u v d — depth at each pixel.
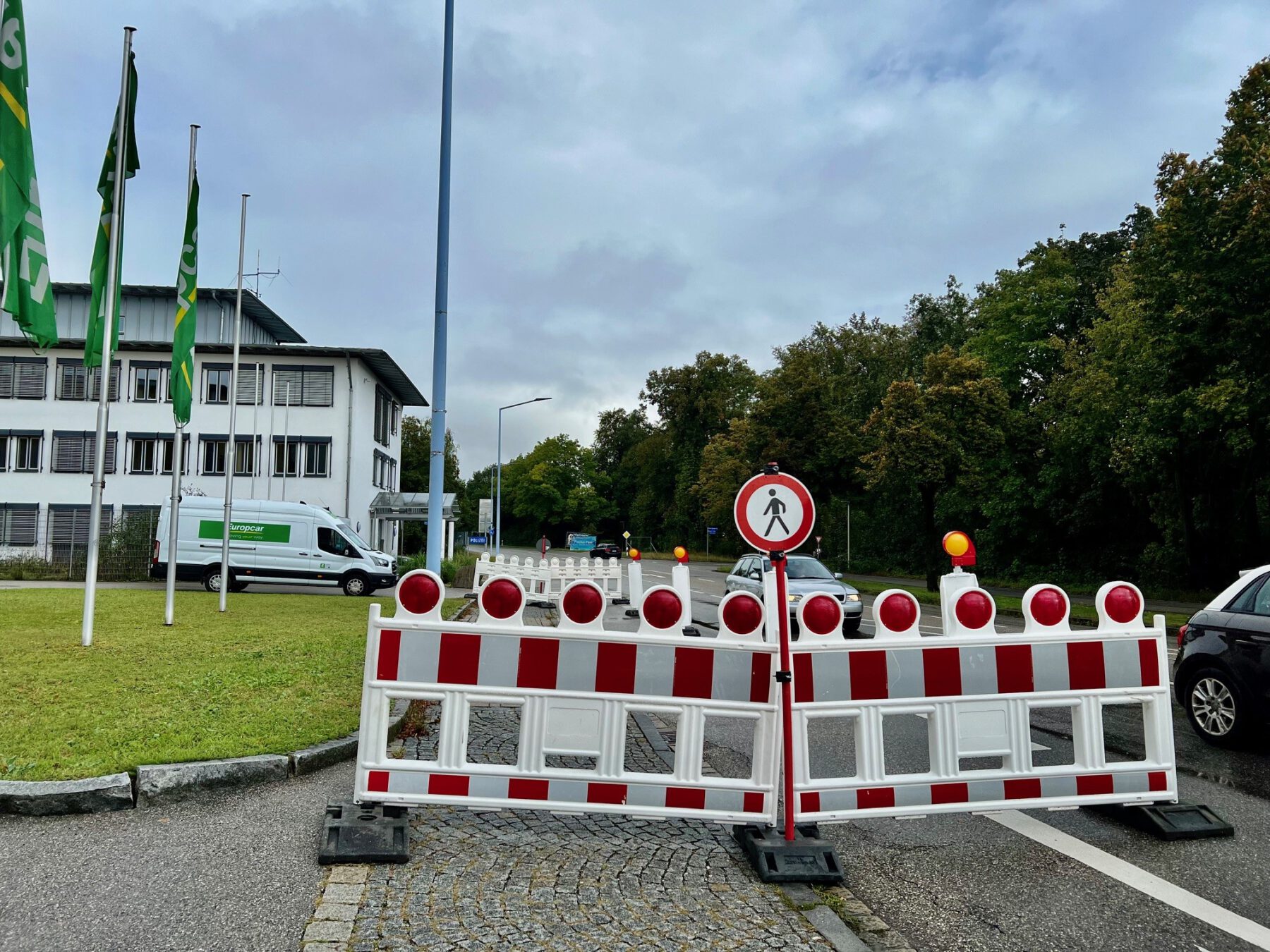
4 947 3.42
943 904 4.21
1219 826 5.25
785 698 4.73
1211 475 29.52
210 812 5.16
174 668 8.85
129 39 10.91
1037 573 40.28
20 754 5.64
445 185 13.26
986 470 29.31
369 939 3.54
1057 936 3.85
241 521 24.02
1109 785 5.25
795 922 3.89
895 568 51.91
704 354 79.56
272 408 40.97
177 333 13.16
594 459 115.81
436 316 13.20
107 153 10.96
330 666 9.37
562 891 4.13
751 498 4.82
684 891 4.21
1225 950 3.73
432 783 4.81
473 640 4.86
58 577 28.94
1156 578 33.44
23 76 9.20
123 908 3.80
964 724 5.07
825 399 41.34
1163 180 21.36
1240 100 20.44
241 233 16.83
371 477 44.94
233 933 3.58
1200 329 21.27
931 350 54.22
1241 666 7.43
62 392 40.78
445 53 13.37
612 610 21.39
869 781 4.92
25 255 9.27
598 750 4.86
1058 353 39.22
